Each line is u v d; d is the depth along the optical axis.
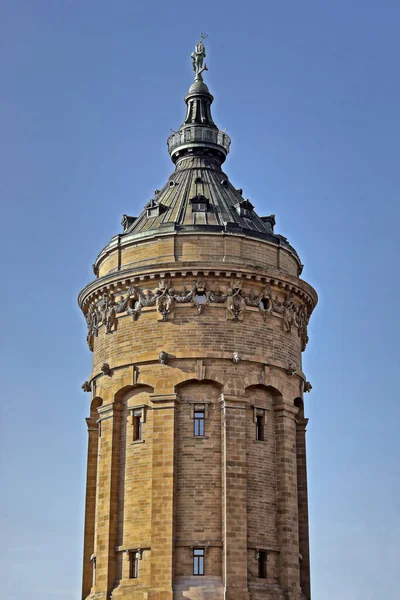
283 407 72.75
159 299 72.19
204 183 80.31
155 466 69.06
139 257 75.12
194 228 74.25
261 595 67.44
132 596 67.19
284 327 74.44
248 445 70.69
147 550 68.06
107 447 72.44
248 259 74.25
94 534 74.38
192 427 70.38
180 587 66.44
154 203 78.31
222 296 72.25
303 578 73.25
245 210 78.81
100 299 76.69
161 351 71.12
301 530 74.31
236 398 70.44
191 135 83.25
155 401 70.44
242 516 68.12
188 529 68.19
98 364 75.88
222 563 67.25
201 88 85.31
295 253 78.94
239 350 71.56
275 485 71.44
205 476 69.38
